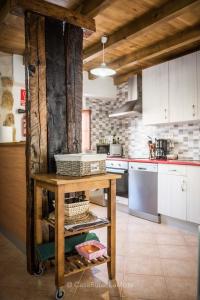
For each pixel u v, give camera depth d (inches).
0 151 119.2
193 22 114.8
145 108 163.8
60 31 85.9
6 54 150.8
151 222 141.9
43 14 81.6
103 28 121.6
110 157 179.2
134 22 114.5
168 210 133.7
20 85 156.0
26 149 81.9
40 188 79.4
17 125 154.2
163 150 163.8
